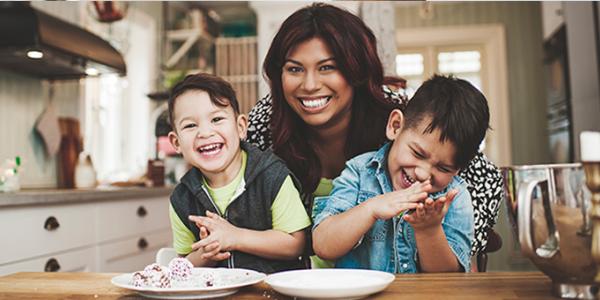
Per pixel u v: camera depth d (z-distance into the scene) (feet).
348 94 4.00
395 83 4.83
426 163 3.12
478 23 16.53
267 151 3.94
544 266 2.25
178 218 3.88
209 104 3.51
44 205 6.51
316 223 3.36
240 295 2.47
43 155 9.30
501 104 16.34
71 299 2.44
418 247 3.09
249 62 14.89
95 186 9.53
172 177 11.54
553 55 12.35
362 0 8.09
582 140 2.13
